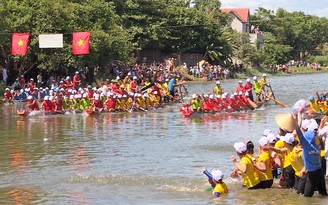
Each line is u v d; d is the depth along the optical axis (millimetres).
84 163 21625
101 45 59781
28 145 25688
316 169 15867
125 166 21016
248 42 115125
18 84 53375
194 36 96625
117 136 28250
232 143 25656
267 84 43906
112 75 67250
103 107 39688
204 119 35375
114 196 16922
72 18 58625
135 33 85250
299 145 16781
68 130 30531
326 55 163000
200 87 69250
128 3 86812
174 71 80938
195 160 21922
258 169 17328
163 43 93562
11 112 40156
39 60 56750
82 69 62250
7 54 57031
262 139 17547
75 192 17453
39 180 19016
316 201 15766
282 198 16188
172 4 102750
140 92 42344
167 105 45094
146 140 26922
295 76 108375
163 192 17297
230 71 100188
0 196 17078
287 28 153750
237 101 39781
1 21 53938
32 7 57219
